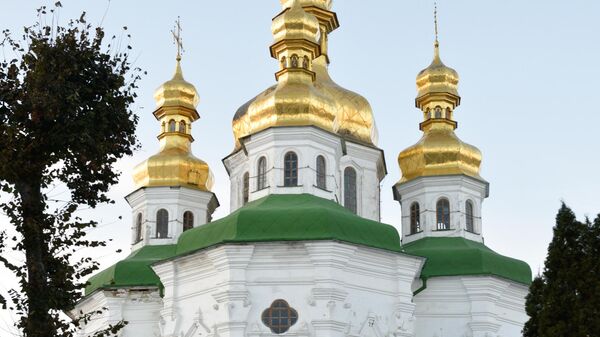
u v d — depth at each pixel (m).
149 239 55.38
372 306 43.78
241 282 42.91
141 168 57.12
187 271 45.53
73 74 26.27
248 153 49.19
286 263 43.16
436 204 54.47
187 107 59.22
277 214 44.06
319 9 59.41
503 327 49.75
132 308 50.16
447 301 49.53
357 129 55.16
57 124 25.75
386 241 44.88
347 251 43.28
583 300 30.94
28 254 25.38
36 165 25.69
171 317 45.31
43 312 24.92
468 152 55.47
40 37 26.30
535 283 32.41
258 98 51.03
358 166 54.34
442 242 53.06
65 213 26.14
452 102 57.41
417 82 58.34
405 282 45.06
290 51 50.31
